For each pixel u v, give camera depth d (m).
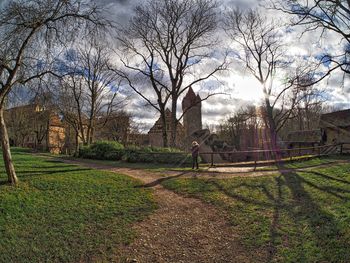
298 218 9.20
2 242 8.01
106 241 8.40
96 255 7.72
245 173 17.22
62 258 7.56
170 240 8.55
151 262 7.36
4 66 11.32
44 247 8.01
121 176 15.96
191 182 14.78
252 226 9.00
